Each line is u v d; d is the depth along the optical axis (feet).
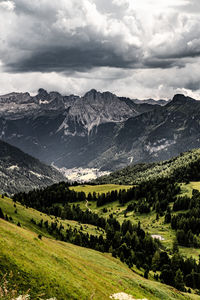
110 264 330.54
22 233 206.39
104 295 177.37
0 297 72.38
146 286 260.83
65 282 158.10
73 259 232.32
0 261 137.69
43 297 129.08
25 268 145.07
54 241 335.06
